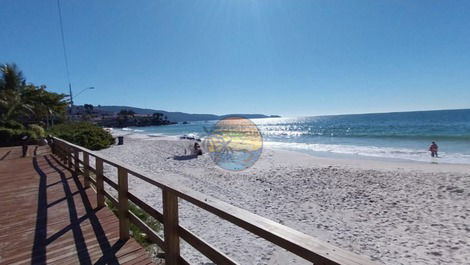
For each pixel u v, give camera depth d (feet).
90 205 14.30
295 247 3.50
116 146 77.10
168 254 6.91
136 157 55.47
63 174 22.71
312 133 133.28
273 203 24.91
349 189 28.91
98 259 8.94
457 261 14.64
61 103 91.86
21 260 8.90
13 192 16.97
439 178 31.53
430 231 18.28
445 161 44.96
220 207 4.99
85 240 10.28
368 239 17.46
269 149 68.39
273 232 3.87
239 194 27.99
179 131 208.54
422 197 25.34
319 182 32.27
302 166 43.42
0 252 9.41
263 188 30.19
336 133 124.06
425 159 47.52
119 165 10.13
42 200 15.25
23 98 77.56
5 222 12.05
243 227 4.39
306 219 20.95
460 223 19.29
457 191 26.32
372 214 21.67
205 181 34.09
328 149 68.54
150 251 13.24
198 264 13.98
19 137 53.98
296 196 26.94
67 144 24.53
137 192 27.09
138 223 9.21
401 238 17.44
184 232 6.55
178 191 6.18
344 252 3.19
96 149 68.44
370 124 172.76
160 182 7.10
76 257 9.07
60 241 10.21
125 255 9.18
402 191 27.43
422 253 15.57
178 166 45.27
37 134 59.36
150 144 82.64
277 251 15.71
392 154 54.95
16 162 29.73
